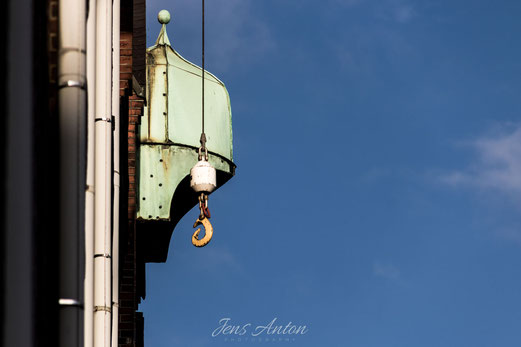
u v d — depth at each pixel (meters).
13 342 16.17
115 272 27.94
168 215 44.28
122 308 38.06
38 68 17.48
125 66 35.94
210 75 47.53
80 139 19.45
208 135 46.19
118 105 30.14
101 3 26.23
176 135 45.25
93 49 22.06
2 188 16.47
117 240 28.45
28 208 16.52
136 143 44.38
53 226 19.16
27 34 16.88
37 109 17.20
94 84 21.98
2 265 16.31
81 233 19.25
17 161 16.58
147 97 45.44
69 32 19.72
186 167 45.00
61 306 18.98
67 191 19.23
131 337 37.94
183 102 46.00
